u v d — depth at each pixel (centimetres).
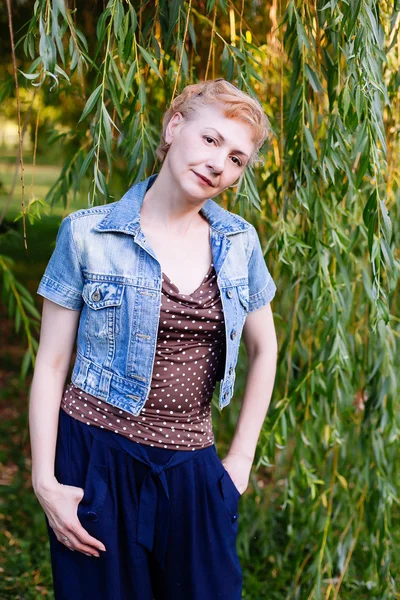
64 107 360
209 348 153
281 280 256
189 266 152
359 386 241
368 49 180
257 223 257
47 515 150
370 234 182
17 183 575
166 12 191
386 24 205
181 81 202
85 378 150
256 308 168
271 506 305
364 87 180
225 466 170
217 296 152
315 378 219
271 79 247
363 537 277
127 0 176
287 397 224
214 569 157
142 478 150
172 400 150
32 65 160
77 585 153
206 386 156
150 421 150
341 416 246
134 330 146
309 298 225
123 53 176
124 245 147
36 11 165
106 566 151
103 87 174
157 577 159
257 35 251
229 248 156
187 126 145
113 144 263
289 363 227
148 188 158
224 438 330
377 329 220
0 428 408
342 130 193
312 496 230
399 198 227
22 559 272
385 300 186
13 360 536
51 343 151
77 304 150
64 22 167
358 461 247
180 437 152
